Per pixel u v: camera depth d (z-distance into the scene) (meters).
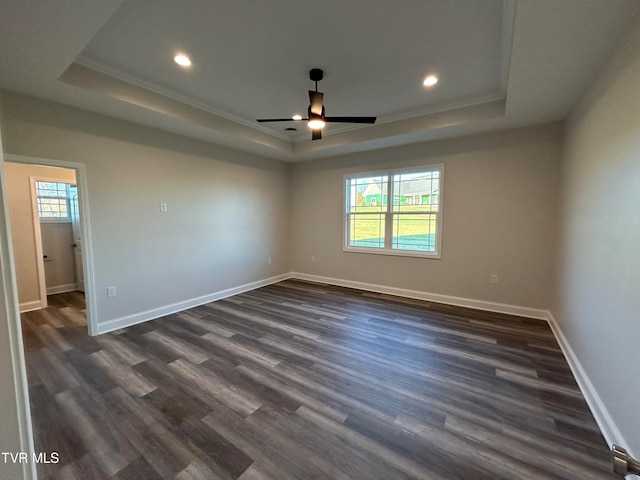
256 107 3.77
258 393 2.27
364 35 2.32
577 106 2.86
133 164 3.63
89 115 3.23
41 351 2.95
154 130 3.83
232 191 4.95
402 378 2.47
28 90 2.72
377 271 5.18
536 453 1.71
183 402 2.16
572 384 2.38
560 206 3.44
